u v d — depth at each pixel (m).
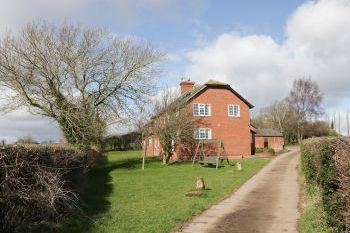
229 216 14.11
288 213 14.26
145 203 16.95
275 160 42.97
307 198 16.30
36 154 11.40
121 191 21.47
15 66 33.75
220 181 24.66
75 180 17.25
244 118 51.62
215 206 16.17
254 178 26.30
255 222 13.04
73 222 12.52
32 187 10.68
